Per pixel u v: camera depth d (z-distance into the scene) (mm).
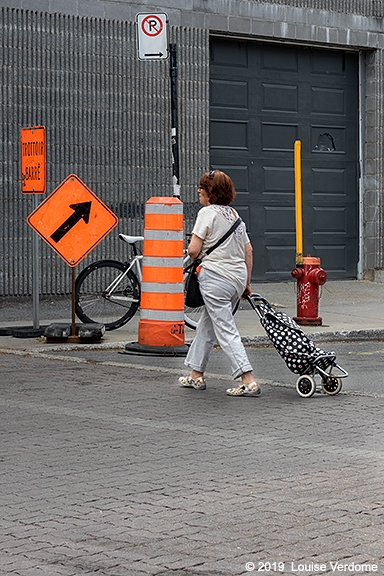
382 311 21391
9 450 9477
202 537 6922
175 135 17109
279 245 24203
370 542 6820
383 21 25062
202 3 22359
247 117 23656
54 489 8164
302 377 12219
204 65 22422
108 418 10906
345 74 25156
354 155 25344
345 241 25250
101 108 21219
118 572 6262
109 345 16016
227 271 12172
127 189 21594
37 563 6418
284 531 7055
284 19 23531
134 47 21531
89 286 17453
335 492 8062
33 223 16016
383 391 12758
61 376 13453
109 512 7516
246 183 23734
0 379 13211
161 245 15195
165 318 15227
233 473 8664
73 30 20828
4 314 19750
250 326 18562
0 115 20109
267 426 10570
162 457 9234
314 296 18953
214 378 13516
